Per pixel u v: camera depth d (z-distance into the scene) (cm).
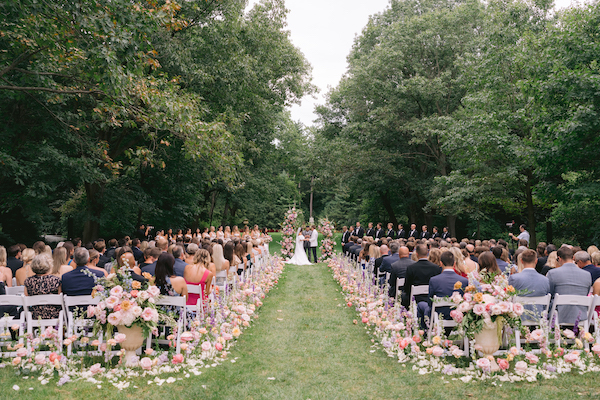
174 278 525
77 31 748
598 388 397
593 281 568
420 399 393
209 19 1544
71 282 506
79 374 431
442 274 531
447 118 2080
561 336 507
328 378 457
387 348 539
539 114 1352
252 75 1661
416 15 2712
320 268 1625
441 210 2358
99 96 981
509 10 1745
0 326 478
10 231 1780
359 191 2997
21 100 1066
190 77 1443
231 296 693
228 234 1647
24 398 373
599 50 1195
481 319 438
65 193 1778
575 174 1681
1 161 962
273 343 597
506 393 395
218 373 463
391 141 2697
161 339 531
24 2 699
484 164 1930
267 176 3100
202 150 1008
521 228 1462
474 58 1908
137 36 745
